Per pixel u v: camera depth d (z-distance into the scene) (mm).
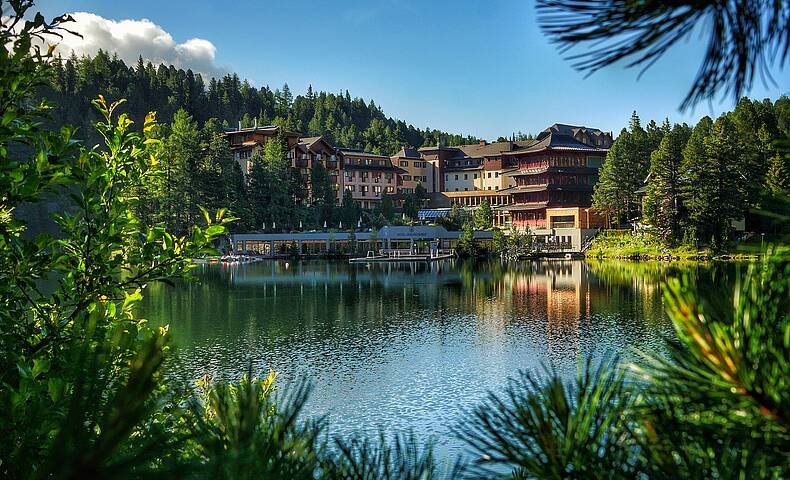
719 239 68812
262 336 33688
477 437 1535
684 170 74812
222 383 1535
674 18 1274
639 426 1435
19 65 3643
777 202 1487
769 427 1308
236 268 80312
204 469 1009
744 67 1306
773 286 1410
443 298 48812
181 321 38625
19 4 3643
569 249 96188
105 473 888
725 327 1377
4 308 4082
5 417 2807
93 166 4809
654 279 57906
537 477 1430
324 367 26422
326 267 81688
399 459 1834
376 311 42594
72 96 169500
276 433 1459
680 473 1367
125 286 4805
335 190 115750
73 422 934
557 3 1289
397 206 128000
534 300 46500
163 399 1419
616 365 1562
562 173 111250
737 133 68312
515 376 24094
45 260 4266
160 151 5422
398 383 23609
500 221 115500
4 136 3619
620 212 97750
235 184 102625
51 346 4109
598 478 1393
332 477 1615
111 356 1171
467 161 136625
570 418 1473
